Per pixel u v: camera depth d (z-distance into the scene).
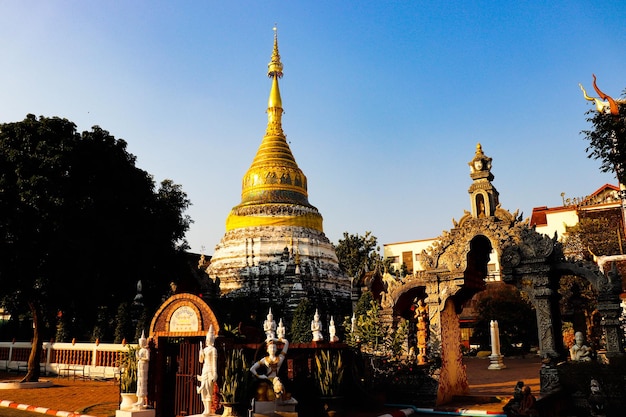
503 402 17.91
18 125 30.50
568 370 14.00
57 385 27.36
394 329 19.70
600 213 50.66
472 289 19.88
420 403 17.72
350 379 17.00
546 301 17.00
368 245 82.81
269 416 13.35
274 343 14.59
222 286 48.62
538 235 17.41
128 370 17.11
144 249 36.44
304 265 48.44
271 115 60.19
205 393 13.84
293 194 55.34
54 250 28.56
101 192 31.75
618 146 18.23
